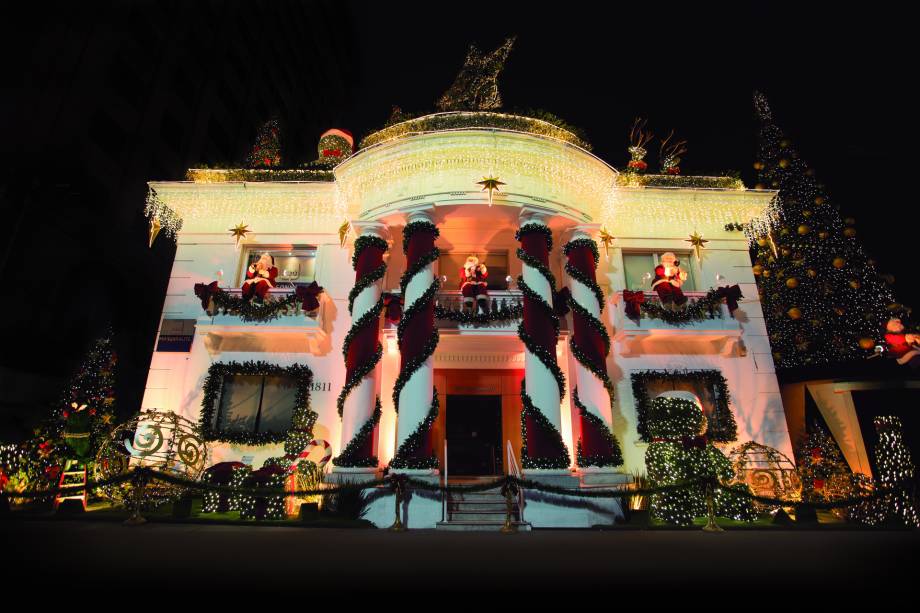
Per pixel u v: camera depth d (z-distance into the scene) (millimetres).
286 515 11023
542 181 13711
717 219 16219
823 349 16828
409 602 4312
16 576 4996
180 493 11078
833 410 16000
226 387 14055
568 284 14531
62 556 6008
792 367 17312
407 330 12391
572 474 12016
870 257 17625
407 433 11586
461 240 15672
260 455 13352
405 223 14070
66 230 20625
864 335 16188
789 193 18797
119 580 4879
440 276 15422
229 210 15938
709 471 10875
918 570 5766
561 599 4477
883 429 11922
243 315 13930
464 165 13492
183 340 14531
